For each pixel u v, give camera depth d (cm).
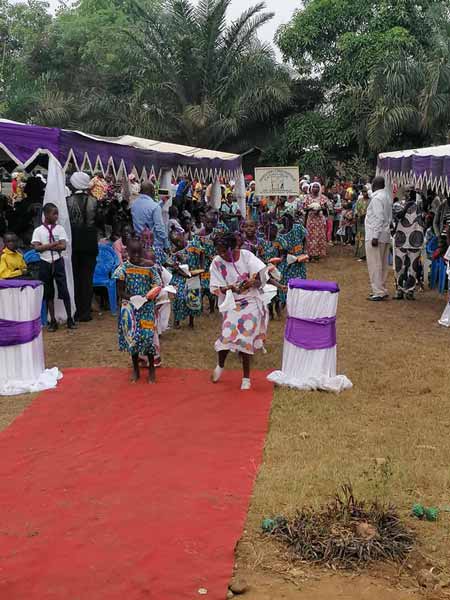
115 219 1361
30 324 733
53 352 880
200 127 2884
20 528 441
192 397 694
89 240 1034
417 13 2814
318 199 1839
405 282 1234
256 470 524
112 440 587
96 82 3541
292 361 730
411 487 493
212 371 788
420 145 2575
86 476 517
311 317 713
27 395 710
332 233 2112
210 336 958
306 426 615
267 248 1030
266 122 3109
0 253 1064
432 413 648
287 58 3070
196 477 512
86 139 1012
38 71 3916
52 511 463
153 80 3042
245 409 657
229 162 1638
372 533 418
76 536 429
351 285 1416
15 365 732
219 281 707
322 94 3084
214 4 2955
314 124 2848
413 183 1155
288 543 420
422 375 767
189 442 581
